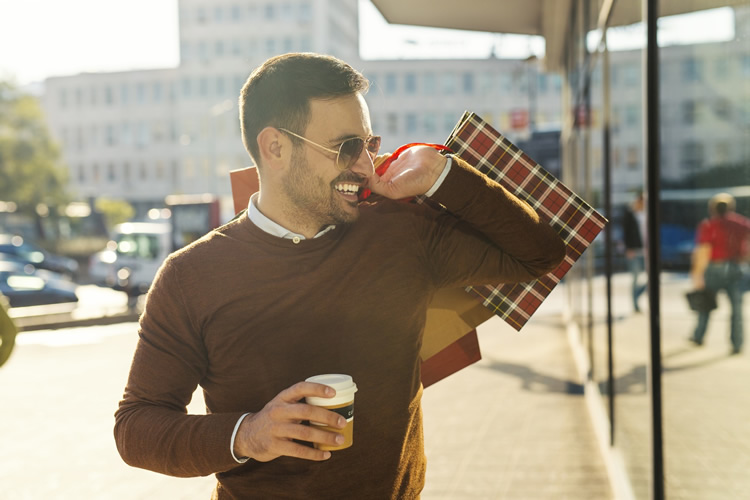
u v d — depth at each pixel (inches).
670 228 105.5
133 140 2994.6
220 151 2928.2
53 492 199.8
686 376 97.3
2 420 281.1
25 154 1892.2
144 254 882.8
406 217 70.0
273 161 64.4
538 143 1001.5
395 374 67.2
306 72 63.1
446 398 285.3
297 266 64.4
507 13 407.8
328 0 3011.8
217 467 57.8
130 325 619.2
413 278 68.2
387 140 2780.5
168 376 63.5
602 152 209.3
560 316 546.6
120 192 3002.0
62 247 1670.8
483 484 187.6
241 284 63.8
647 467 130.6
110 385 346.9
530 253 68.5
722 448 80.3
